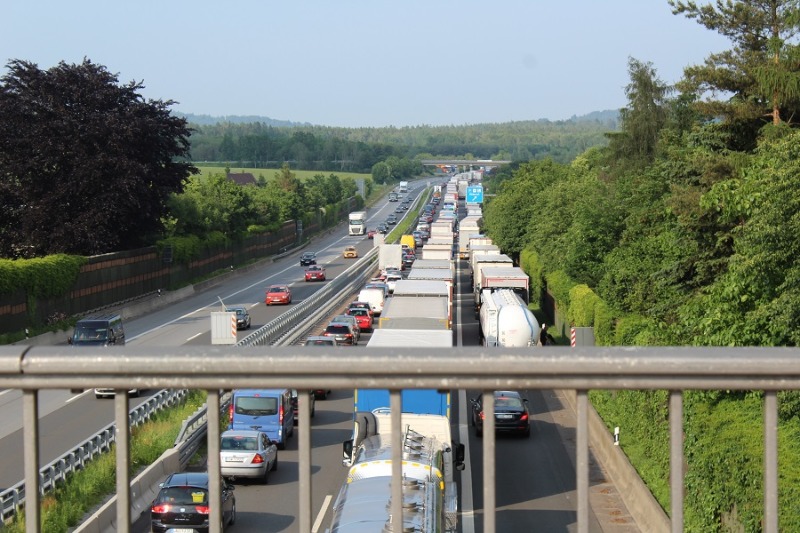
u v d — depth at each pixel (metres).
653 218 38.16
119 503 3.64
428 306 40.88
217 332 43.81
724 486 17.11
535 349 3.56
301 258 123.69
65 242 73.12
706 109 32.09
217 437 3.66
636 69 68.69
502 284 58.00
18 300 59.16
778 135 28.30
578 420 3.57
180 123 80.31
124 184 73.94
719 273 28.94
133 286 78.81
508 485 27.00
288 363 3.55
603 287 38.97
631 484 24.50
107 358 3.58
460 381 3.54
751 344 19.84
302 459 3.71
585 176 76.38
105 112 77.19
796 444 16.14
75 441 30.78
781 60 29.77
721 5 32.72
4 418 35.28
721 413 19.03
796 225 18.98
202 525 21.05
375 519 13.58
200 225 100.94
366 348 3.58
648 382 3.52
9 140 73.38
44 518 19.77
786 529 14.23
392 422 3.60
